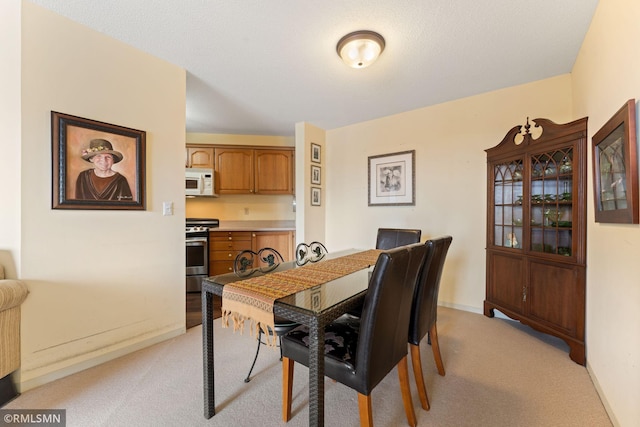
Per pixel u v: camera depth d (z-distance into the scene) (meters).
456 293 3.05
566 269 2.03
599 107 1.68
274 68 2.38
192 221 4.02
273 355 2.07
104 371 1.83
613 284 1.46
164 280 2.28
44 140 1.67
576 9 1.68
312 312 1.08
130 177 2.05
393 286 1.17
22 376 1.60
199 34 1.93
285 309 1.14
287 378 1.41
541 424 1.39
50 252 1.70
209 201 4.50
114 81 1.97
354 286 1.40
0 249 1.63
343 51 2.01
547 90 2.54
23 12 1.59
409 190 3.37
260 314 1.21
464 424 1.39
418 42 2.00
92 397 1.57
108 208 1.94
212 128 4.11
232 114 3.50
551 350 2.12
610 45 1.49
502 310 2.59
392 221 3.51
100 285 1.92
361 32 1.88
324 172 4.11
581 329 1.92
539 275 2.24
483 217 2.90
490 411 1.48
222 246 3.95
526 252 2.35
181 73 2.37
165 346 2.18
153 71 2.19
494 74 2.48
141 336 2.14
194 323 2.67
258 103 3.14
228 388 1.68
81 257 1.83
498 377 1.79
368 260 2.10
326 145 4.13
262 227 4.47
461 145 3.01
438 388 1.68
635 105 1.20
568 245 2.07
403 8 1.67
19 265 1.60
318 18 1.76
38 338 1.66
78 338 1.82
